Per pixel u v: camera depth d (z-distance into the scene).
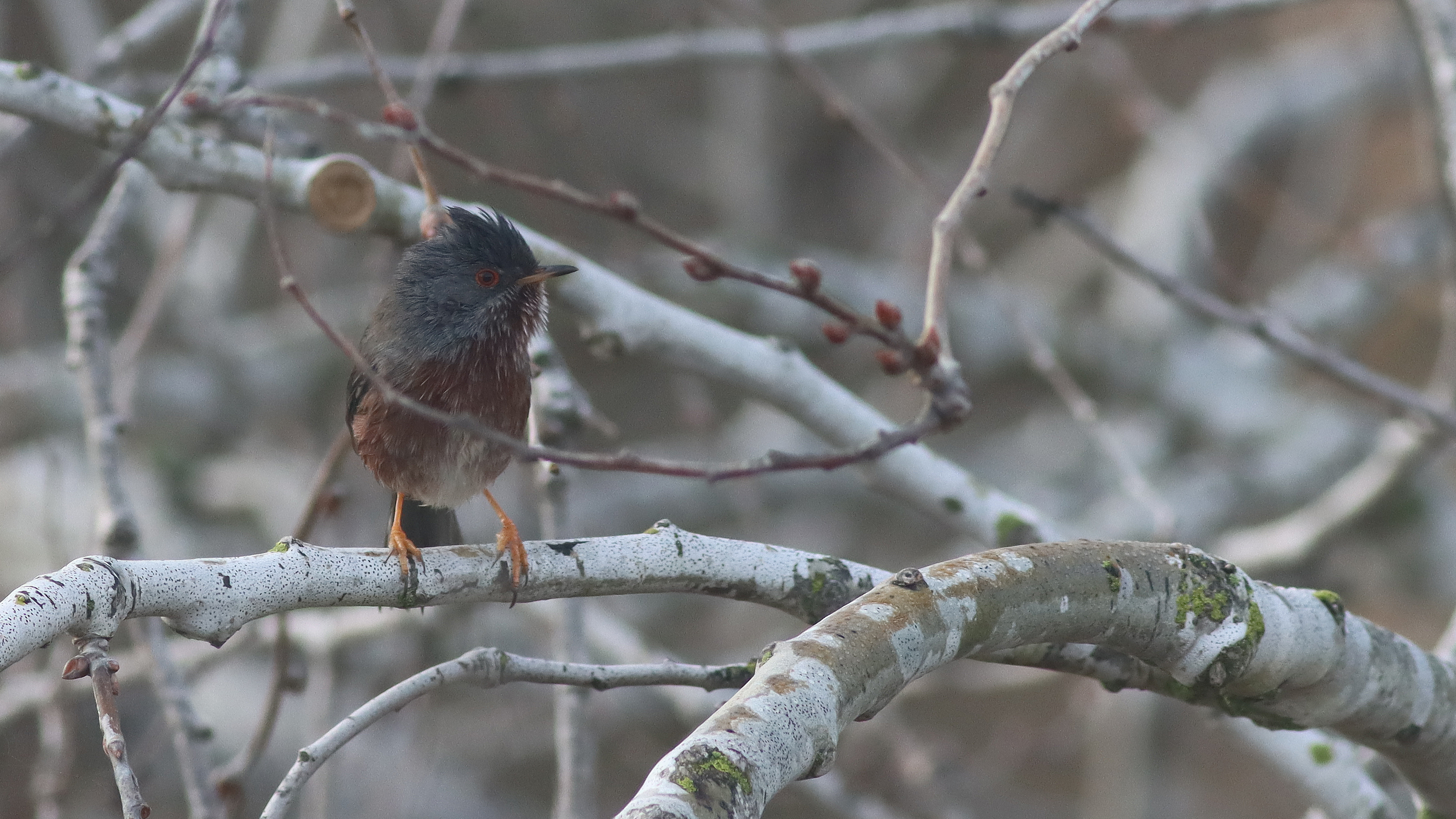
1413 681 5.84
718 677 5.37
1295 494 16.67
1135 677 5.93
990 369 17.25
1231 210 19.91
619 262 12.64
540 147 17.50
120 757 4.45
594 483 17.84
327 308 17.17
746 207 17.92
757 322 15.95
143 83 10.36
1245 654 5.39
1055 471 18.50
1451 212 9.27
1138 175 19.55
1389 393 8.95
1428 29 9.23
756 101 18.14
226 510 16.36
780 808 14.48
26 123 9.33
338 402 17.70
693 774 4.23
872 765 12.50
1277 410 17.19
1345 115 19.97
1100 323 17.84
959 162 20.62
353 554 5.21
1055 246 21.08
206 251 17.22
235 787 8.27
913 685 13.41
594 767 7.92
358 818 12.35
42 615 4.42
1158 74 21.72
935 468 8.04
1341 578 16.23
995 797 16.92
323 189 7.40
